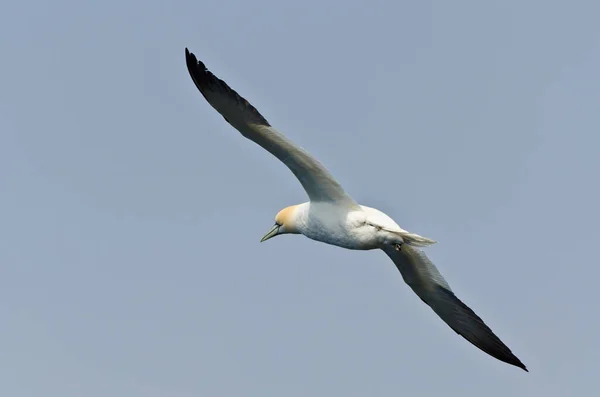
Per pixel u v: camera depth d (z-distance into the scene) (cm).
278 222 2006
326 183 1836
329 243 1897
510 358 2041
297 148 1784
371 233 1828
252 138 1786
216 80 1705
